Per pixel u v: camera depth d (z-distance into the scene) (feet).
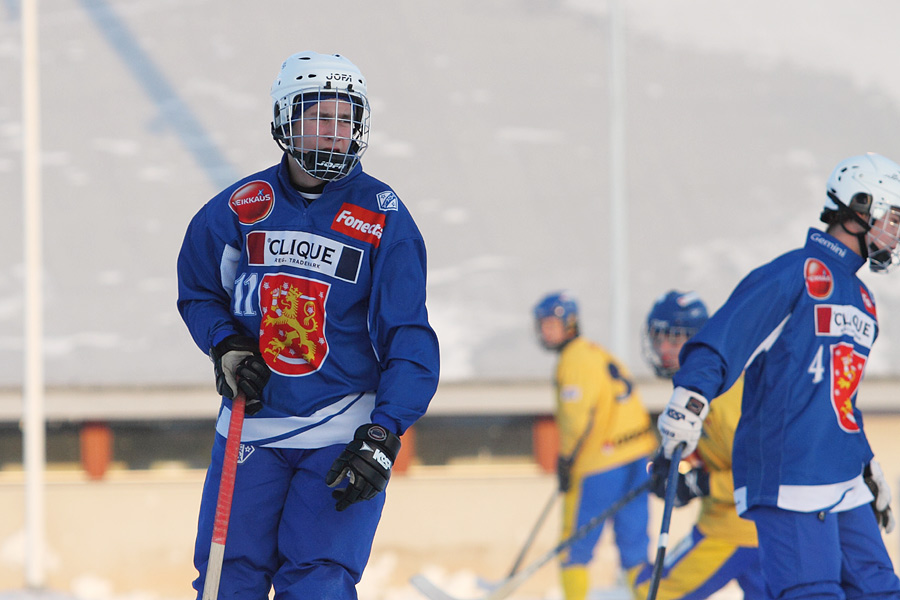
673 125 158.71
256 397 34.91
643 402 117.70
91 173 145.69
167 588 112.37
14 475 115.24
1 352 120.57
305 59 34.81
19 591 106.22
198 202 142.10
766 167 152.97
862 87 167.94
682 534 112.57
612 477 79.05
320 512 34.58
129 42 165.58
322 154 34.37
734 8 181.06
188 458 116.88
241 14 172.65
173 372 118.52
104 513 113.19
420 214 142.31
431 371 34.30
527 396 116.57
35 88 116.16
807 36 176.55
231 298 36.81
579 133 156.04
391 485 114.93
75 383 114.83
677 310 61.36
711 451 56.39
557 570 111.24
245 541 35.68
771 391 41.81
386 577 112.37
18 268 133.18
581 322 128.67
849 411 42.14
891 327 130.52
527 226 141.59
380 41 169.27
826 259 42.50
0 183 140.15
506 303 130.82
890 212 42.24
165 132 151.64
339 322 35.09
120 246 136.98
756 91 165.89
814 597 40.96
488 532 115.03
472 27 173.27
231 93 158.20
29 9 116.67
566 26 175.42
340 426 35.32
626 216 143.74
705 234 142.31
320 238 35.14
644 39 174.19
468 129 155.02
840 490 41.65
